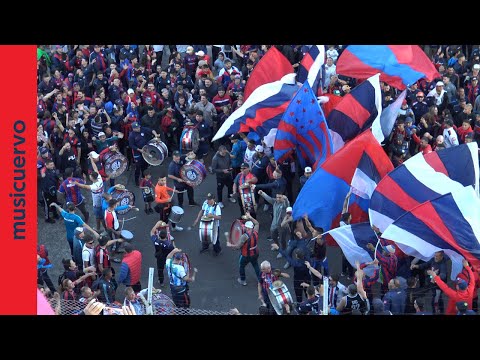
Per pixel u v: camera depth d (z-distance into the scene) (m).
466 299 17.48
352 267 20.59
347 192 20.72
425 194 19.62
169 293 20.50
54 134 24.28
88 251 19.14
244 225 20.00
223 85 27.16
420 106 25.11
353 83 27.02
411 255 19.19
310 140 22.55
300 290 19.56
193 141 24.16
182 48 29.06
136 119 24.88
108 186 24.58
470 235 18.50
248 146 22.97
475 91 26.11
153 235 20.23
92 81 27.28
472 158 19.86
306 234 20.30
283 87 23.58
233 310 16.97
